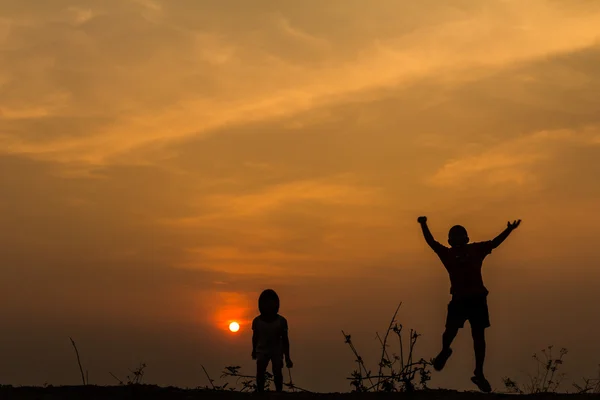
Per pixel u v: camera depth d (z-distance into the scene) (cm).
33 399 878
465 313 1034
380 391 945
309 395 919
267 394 926
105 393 913
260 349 1096
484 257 1064
